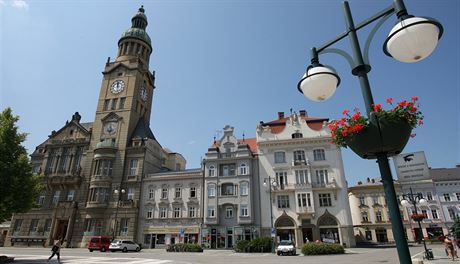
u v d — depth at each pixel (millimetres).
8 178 22906
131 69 63219
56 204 53750
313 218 43969
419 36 4562
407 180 6668
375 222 62688
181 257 28328
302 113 55094
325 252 30547
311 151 48062
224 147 52062
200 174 50875
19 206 23547
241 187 47656
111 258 26109
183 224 48500
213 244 45938
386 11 5137
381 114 5012
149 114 67188
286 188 46344
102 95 62531
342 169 46219
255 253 34906
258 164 49250
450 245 22578
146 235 49625
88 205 51562
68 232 50812
